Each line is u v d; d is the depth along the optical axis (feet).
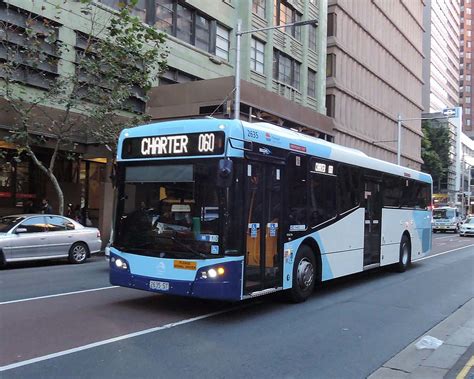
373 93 169.78
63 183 80.94
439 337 23.59
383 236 43.27
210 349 20.62
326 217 33.63
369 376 17.98
